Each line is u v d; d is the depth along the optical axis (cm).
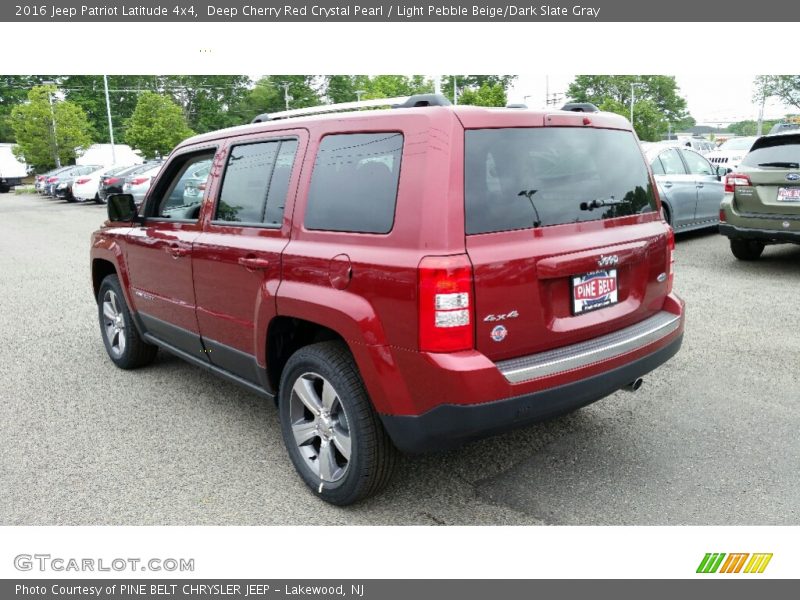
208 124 8756
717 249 1012
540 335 300
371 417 310
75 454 398
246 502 343
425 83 7944
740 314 648
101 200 2706
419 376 281
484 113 295
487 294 279
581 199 323
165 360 576
